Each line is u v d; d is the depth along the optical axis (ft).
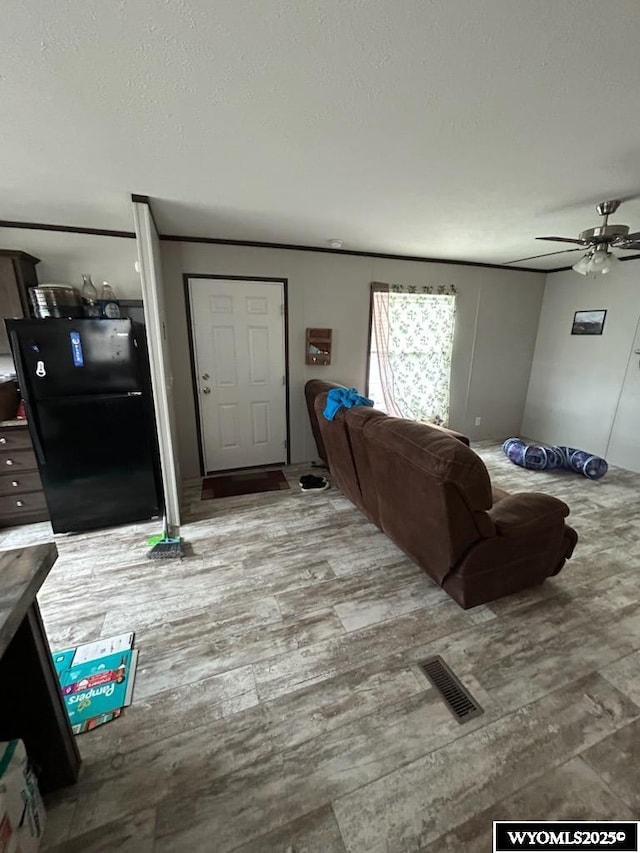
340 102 4.47
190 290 11.23
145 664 5.48
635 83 4.08
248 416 12.81
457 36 3.42
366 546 8.55
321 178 6.73
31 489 9.37
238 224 9.62
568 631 6.10
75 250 9.93
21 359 7.94
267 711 4.81
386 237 10.91
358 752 4.34
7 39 3.39
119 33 3.37
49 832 3.63
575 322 14.96
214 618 6.39
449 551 5.91
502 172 6.52
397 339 14.03
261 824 3.70
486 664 5.49
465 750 4.36
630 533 9.12
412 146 5.58
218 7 3.12
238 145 5.51
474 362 15.84
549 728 4.60
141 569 7.73
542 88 4.19
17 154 5.70
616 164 6.22
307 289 12.46
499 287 15.34
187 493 11.34
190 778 4.08
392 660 5.56
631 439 13.37
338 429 8.51
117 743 4.43
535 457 13.25
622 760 4.25
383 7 3.12
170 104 4.47
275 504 10.63
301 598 6.87
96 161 5.97
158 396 8.61
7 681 3.53
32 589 3.29
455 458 5.21
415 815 3.77
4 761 3.22
